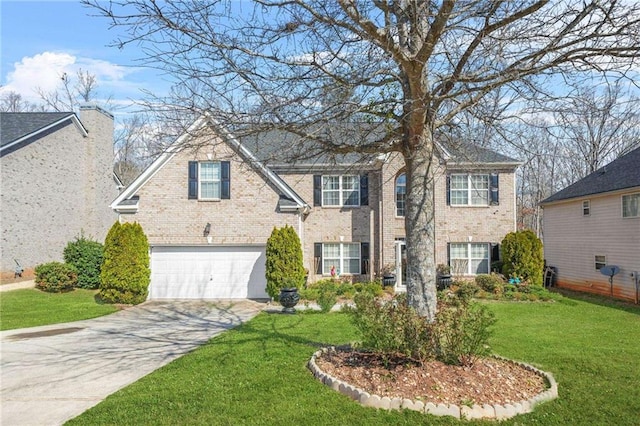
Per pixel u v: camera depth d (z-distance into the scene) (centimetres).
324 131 712
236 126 662
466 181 2161
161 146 652
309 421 541
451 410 557
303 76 624
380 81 666
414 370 653
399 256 2070
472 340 664
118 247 1664
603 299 1867
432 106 671
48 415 595
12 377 777
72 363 867
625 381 713
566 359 841
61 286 1820
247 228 1833
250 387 663
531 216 3969
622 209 1886
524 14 539
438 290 1800
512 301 1705
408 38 631
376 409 571
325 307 1445
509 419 556
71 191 2242
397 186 2141
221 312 1509
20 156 1923
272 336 1038
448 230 2142
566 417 566
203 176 1850
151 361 870
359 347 785
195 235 1834
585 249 2166
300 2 555
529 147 738
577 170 3200
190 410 580
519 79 581
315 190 2166
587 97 613
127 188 1836
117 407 598
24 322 1322
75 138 2284
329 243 2158
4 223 1838
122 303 1656
